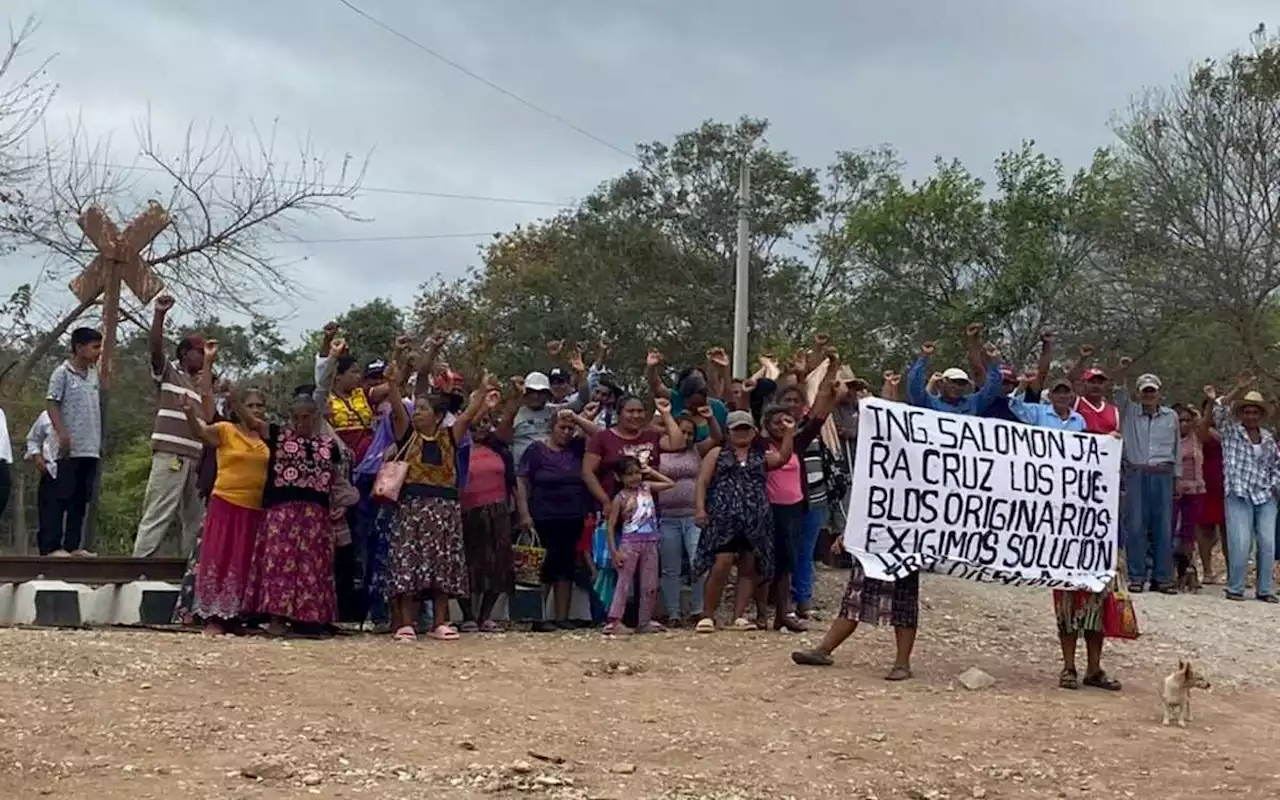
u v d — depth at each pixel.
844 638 9.71
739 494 10.86
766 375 13.59
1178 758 7.80
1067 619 9.55
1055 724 8.41
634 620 11.55
